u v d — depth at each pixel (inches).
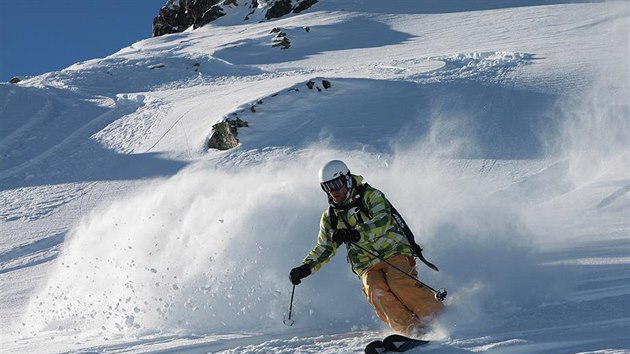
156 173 772.6
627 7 1461.6
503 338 144.8
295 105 887.1
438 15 1843.0
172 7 2586.1
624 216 304.7
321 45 1692.9
